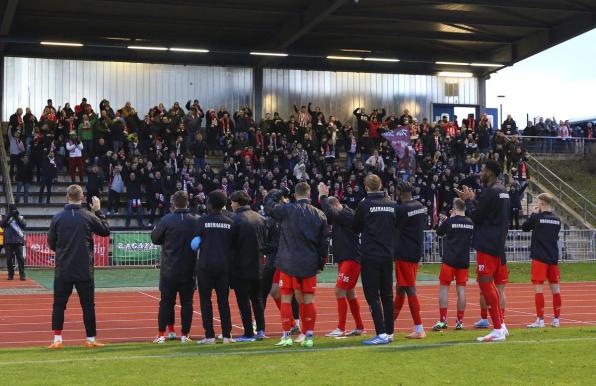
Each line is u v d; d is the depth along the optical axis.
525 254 29.09
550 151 40.19
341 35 34.12
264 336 11.39
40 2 29.27
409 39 34.84
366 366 8.31
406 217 10.80
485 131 35.25
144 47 31.78
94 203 10.88
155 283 21.88
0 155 29.94
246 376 7.75
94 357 9.18
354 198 29.30
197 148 30.09
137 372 7.99
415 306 10.87
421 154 33.31
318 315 15.09
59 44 30.55
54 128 30.59
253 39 35.06
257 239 11.10
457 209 12.75
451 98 39.72
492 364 8.41
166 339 11.65
